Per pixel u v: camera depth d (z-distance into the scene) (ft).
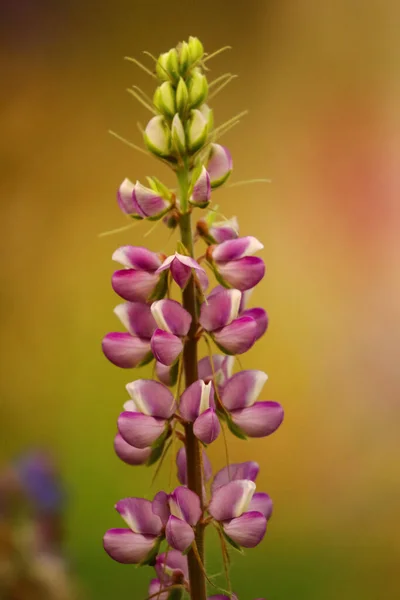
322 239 5.39
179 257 1.92
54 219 5.40
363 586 4.33
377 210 5.38
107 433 4.95
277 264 5.35
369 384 5.16
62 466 4.39
